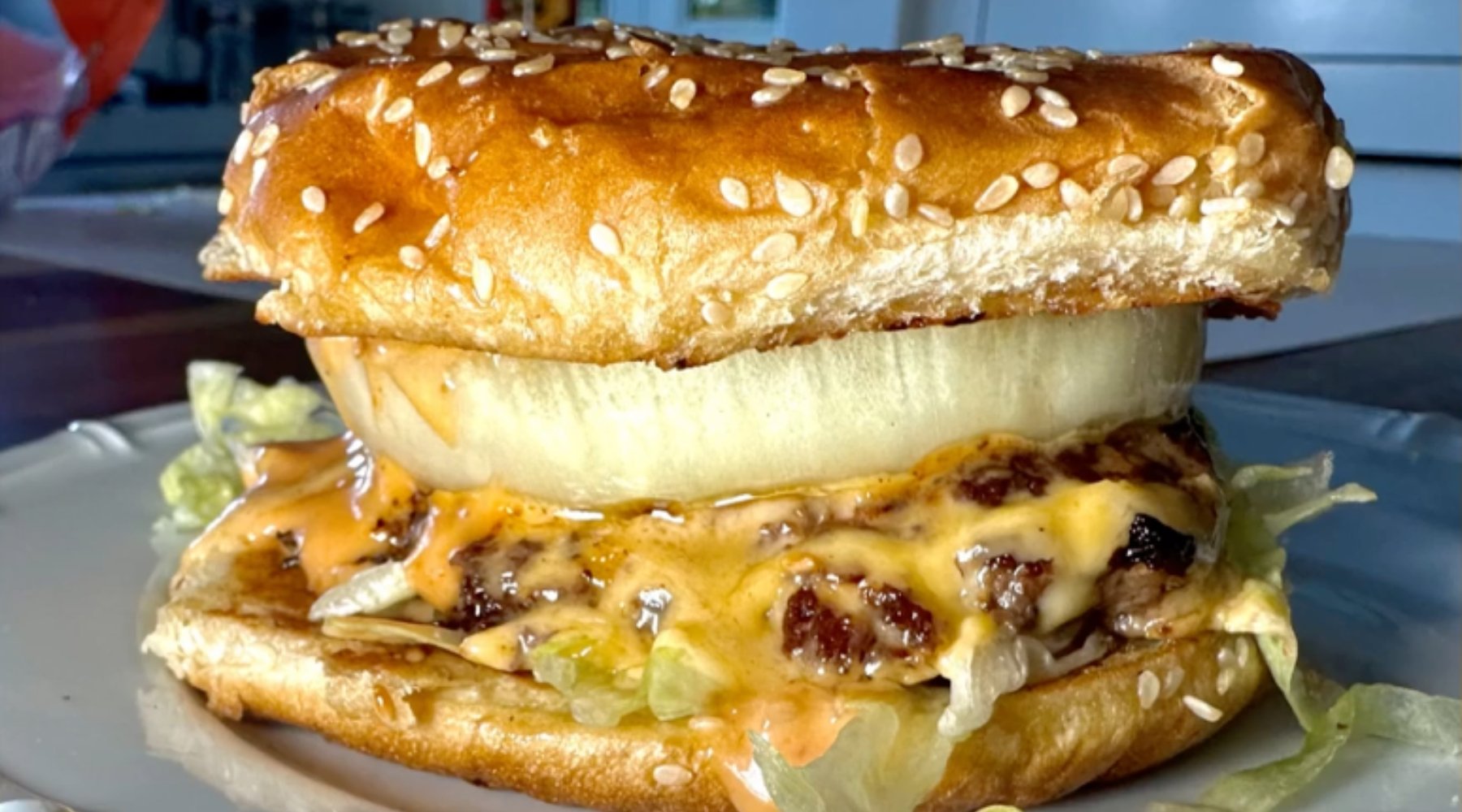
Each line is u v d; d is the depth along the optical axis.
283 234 0.18
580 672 0.18
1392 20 0.54
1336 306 0.42
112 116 0.80
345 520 0.20
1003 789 0.17
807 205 0.17
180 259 0.50
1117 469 0.18
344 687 0.18
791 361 0.18
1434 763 0.18
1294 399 0.30
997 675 0.17
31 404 0.31
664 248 0.17
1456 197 0.55
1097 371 0.18
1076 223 0.17
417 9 0.92
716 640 0.17
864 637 0.17
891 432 0.18
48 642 0.21
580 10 0.58
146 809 0.17
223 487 0.24
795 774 0.17
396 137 0.18
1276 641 0.18
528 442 0.18
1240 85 0.17
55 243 0.53
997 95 0.17
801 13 0.66
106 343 0.37
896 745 0.17
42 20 0.57
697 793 0.18
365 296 0.17
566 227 0.17
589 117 0.17
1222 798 0.18
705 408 0.18
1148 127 0.17
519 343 0.17
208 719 0.19
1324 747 0.18
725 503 0.18
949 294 0.17
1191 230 0.17
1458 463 0.26
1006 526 0.17
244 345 0.36
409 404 0.19
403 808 0.18
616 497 0.18
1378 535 0.24
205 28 0.87
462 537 0.18
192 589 0.20
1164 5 0.59
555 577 0.18
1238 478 0.20
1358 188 0.57
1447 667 0.20
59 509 0.25
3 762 0.18
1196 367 0.19
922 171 0.17
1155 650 0.18
